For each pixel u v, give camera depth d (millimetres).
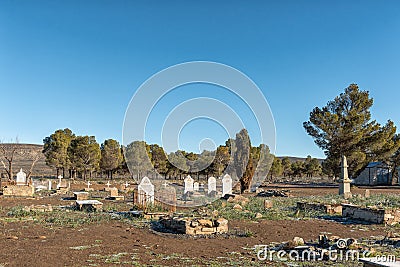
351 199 24734
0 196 27516
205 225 12922
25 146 104625
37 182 45125
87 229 13648
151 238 12086
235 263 9000
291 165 72812
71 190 37344
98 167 62375
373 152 42750
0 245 10680
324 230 13906
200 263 9008
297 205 21188
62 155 60656
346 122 41438
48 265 8625
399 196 27516
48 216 16766
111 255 9680
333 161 41875
